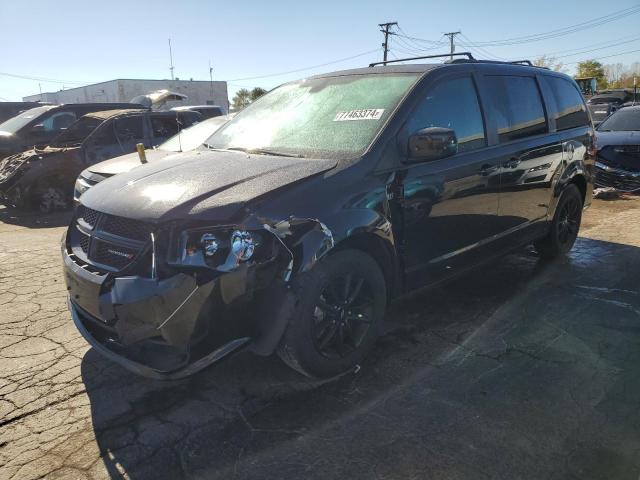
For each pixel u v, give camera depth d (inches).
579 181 214.7
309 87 160.2
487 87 159.0
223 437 101.8
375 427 104.2
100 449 98.6
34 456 96.7
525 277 192.5
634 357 132.0
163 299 94.3
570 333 145.9
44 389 119.1
